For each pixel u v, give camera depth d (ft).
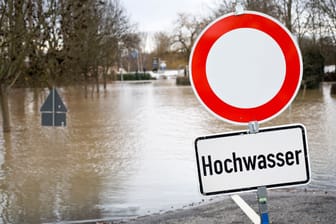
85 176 35.65
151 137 55.98
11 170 38.68
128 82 265.95
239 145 8.69
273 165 8.68
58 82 96.27
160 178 34.24
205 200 26.68
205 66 8.72
